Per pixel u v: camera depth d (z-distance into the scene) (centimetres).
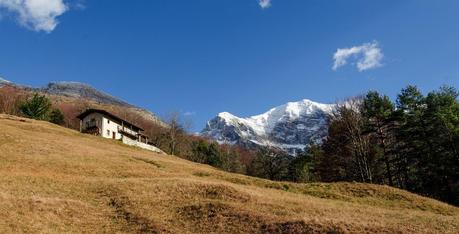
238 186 4184
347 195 4712
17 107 12938
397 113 7100
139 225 2853
